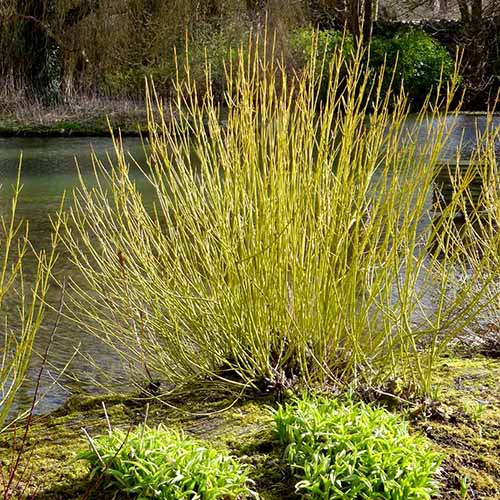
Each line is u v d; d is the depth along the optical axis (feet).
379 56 63.62
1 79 61.31
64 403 12.21
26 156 45.42
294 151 10.71
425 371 11.91
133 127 54.65
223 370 11.83
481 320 14.53
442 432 10.05
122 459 8.34
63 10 60.75
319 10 61.16
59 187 34.83
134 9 59.72
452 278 14.97
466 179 10.72
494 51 65.72
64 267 20.93
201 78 53.67
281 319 11.31
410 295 11.12
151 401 11.39
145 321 11.97
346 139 10.57
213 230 11.07
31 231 25.52
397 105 10.44
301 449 8.86
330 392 10.93
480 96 64.39
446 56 65.46
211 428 10.23
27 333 8.63
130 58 60.13
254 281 10.82
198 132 11.12
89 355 14.55
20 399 12.60
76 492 8.48
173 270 11.31
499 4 66.49
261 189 10.85
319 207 10.70
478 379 11.82
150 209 28.12
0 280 8.34
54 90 61.16
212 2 57.57
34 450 9.66
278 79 48.70
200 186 11.27
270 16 54.54
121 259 11.17
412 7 73.67
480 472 9.14
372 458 8.43
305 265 11.10
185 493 7.88
